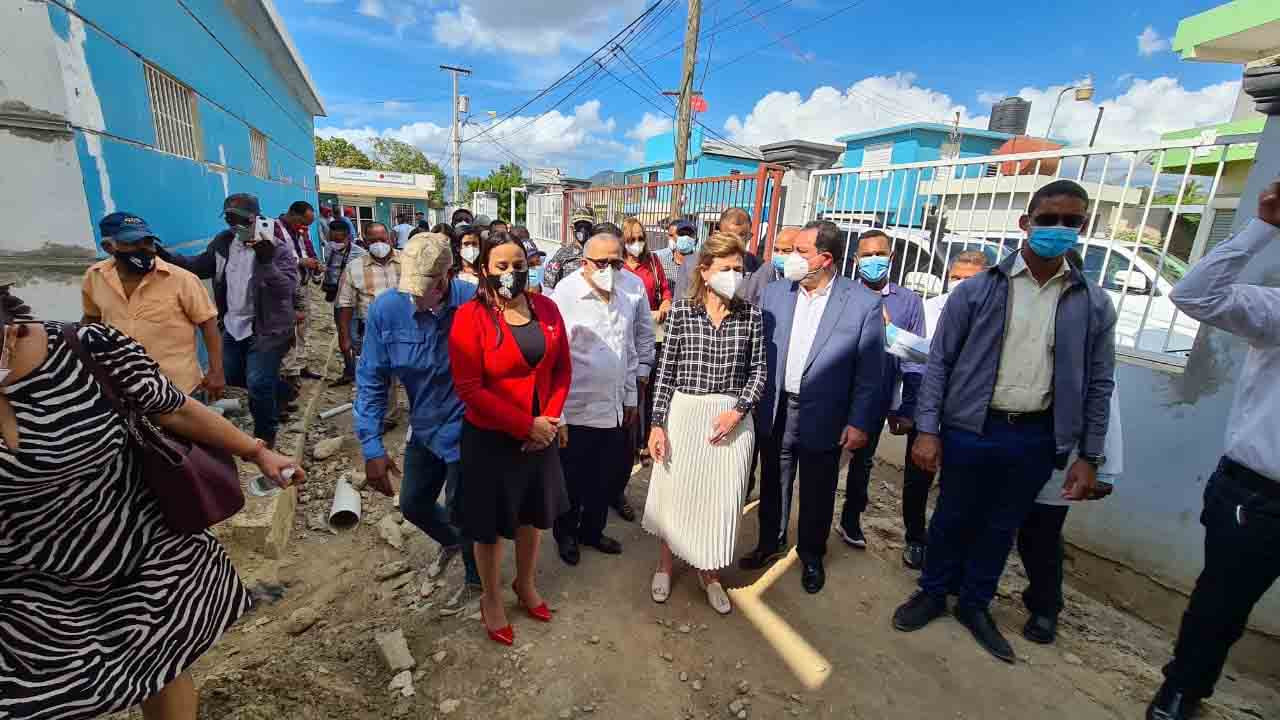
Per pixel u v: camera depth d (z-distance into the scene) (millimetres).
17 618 1399
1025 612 2961
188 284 3318
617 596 2955
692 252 4766
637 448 4590
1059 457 2482
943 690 2418
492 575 2508
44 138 3297
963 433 2551
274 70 10523
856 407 2898
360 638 2686
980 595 2684
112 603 1537
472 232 3107
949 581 2779
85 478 1401
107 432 1407
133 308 3162
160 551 1621
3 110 3152
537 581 3057
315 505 3945
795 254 2936
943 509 2680
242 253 4086
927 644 2676
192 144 5867
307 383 6363
